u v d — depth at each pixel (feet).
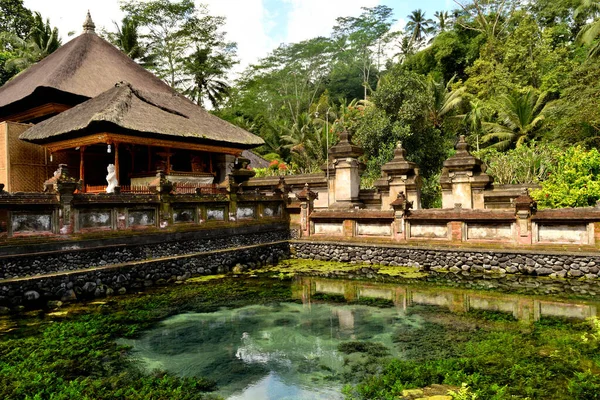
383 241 45.06
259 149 148.05
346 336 23.68
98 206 34.22
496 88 105.29
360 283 36.63
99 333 24.49
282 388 17.43
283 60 200.54
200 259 40.75
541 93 92.99
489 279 35.94
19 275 29.17
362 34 200.54
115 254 34.81
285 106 192.75
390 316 27.17
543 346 20.70
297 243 49.98
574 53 112.68
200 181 56.70
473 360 19.02
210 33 132.57
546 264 36.04
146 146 54.24
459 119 99.35
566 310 26.89
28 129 51.13
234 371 19.29
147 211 37.88
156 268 37.01
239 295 33.19
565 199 42.83
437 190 68.13
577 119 72.28
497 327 24.06
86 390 16.96
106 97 49.57
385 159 69.00
